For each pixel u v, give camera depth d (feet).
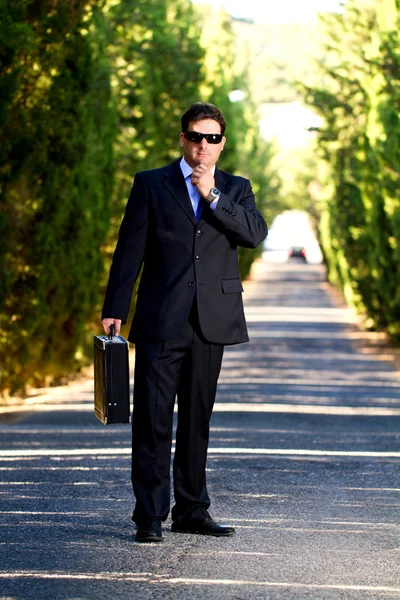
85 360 94.73
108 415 26.05
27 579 23.40
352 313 183.42
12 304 69.26
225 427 54.95
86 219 80.48
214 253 27.30
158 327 26.94
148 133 114.93
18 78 56.44
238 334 27.58
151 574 23.88
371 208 116.37
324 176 224.33
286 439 49.83
